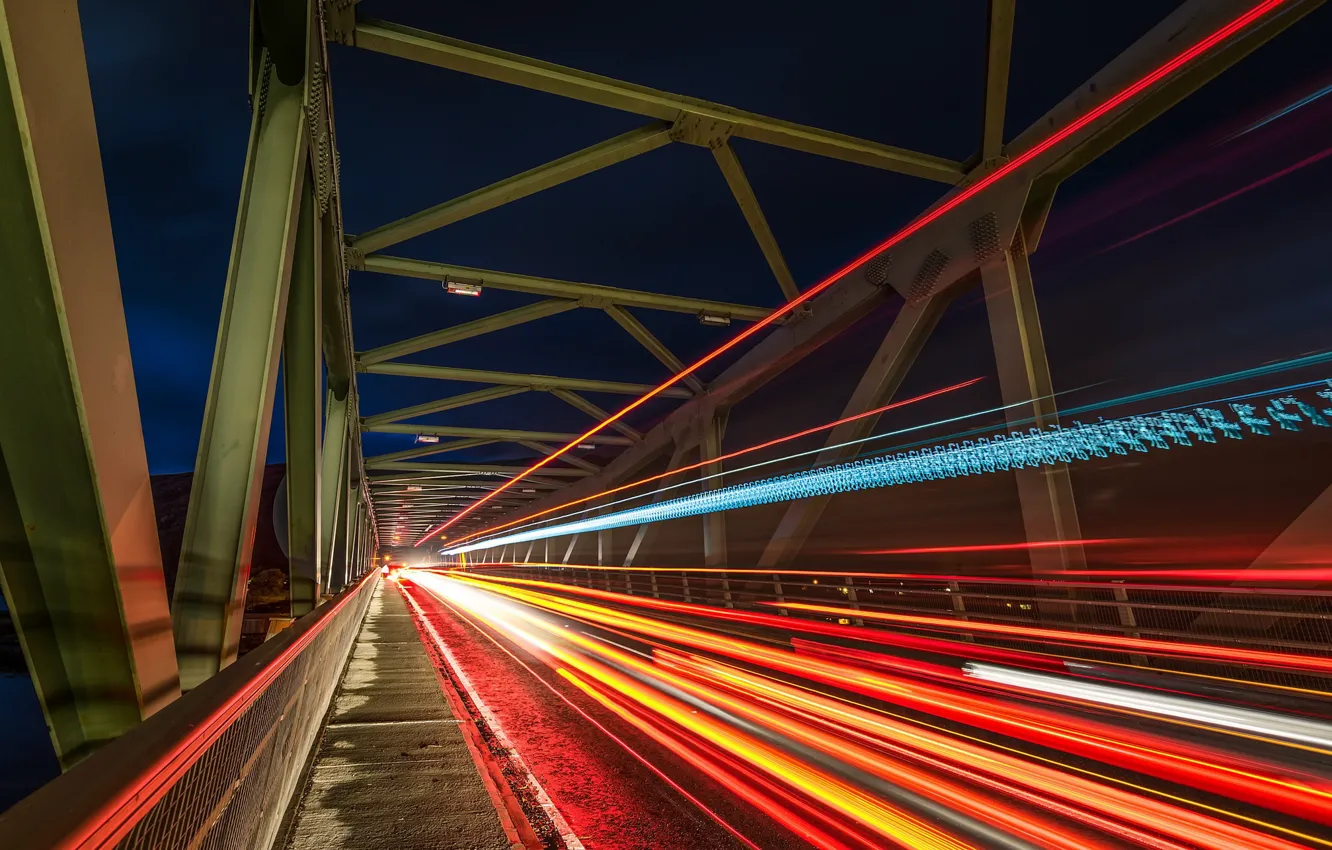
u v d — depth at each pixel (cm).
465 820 379
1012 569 2089
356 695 739
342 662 894
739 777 521
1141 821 431
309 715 477
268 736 277
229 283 503
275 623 1748
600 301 2483
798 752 593
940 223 1875
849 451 2230
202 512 438
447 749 525
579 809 453
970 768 546
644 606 2845
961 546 2356
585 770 539
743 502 3372
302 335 738
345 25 1264
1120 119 1409
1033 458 1525
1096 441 1977
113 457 234
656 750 595
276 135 549
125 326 245
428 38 1316
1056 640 1133
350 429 1850
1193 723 677
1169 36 1316
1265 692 771
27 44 185
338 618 753
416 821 376
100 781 108
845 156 1706
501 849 343
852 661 1159
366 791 421
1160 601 1088
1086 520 1983
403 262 2111
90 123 220
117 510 236
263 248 515
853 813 445
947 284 1853
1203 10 1255
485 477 6612
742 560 3581
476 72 1385
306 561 791
